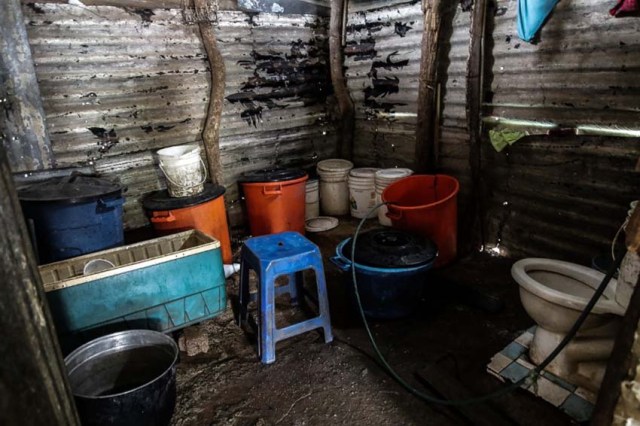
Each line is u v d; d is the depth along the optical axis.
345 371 2.56
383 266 2.75
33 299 1.04
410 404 2.29
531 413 2.14
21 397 0.95
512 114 3.61
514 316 3.03
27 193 2.83
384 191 3.72
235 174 4.72
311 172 5.41
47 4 3.25
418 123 4.36
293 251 2.68
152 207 3.43
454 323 2.99
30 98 3.29
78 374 2.11
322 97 5.21
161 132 4.08
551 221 3.55
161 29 3.84
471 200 4.07
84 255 2.88
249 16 4.33
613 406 1.32
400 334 2.90
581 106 3.13
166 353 2.22
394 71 4.61
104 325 2.51
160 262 2.62
